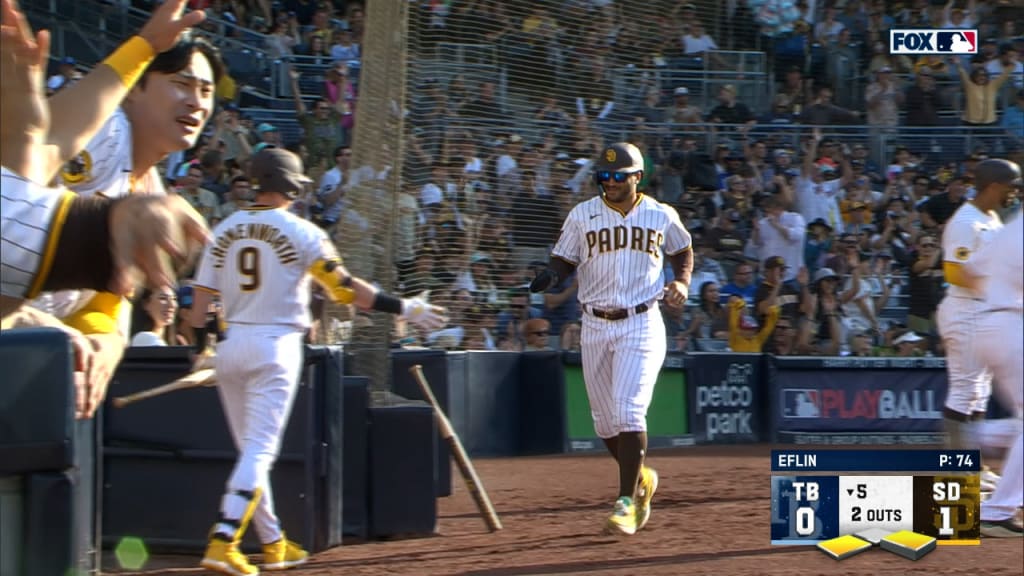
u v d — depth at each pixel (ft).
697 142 160.86
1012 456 74.13
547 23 138.31
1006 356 72.90
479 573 63.00
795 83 175.52
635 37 152.15
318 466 70.69
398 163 98.84
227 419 70.49
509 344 133.18
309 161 166.30
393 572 64.03
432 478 77.36
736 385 143.33
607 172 76.18
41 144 32.76
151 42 36.88
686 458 125.80
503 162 133.28
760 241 157.58
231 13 191.93
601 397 78.48
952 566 63.52
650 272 76.84
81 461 38.19
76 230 30.25
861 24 184.03
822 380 144.77
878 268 159.84
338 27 193.26
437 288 127.34
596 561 66.08
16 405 32.68
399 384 109.91
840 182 168.76
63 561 33.24
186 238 30.42
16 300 33.45
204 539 70.90
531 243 135.03
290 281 61.98
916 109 180.34
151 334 76.07
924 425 146.20
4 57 32.01
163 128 50.03
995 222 81.76
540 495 98.48
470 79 131.34
